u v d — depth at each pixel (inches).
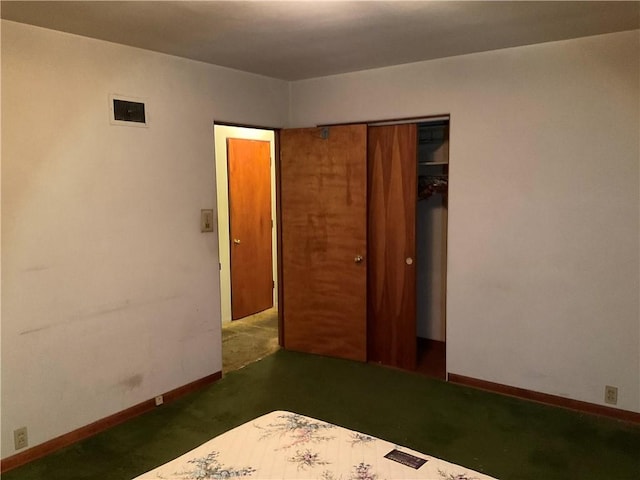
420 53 134.3
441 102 142.2
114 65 119.6
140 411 132.0
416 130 151.9
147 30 109.5
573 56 121.5
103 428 123.3
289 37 117.1
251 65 146.6
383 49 129.7
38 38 105.6
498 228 136.9
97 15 98.8
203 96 142.4
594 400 128.0
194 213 142.3
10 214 103.3
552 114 125.9
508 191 134.2
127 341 127.7
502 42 123.9
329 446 75.5
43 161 107.9
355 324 167.6
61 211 111.7
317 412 132.6
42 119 107.2
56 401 113.7
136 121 125.3
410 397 140.8
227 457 72.4
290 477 66.8
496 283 138.9
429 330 187.9
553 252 129.5
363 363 167.3
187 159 139.1
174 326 139.6
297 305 176.6
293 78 166.7
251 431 81.2
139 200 127.6
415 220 156.4
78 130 113.5
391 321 163.9
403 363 163.3
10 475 104.5
